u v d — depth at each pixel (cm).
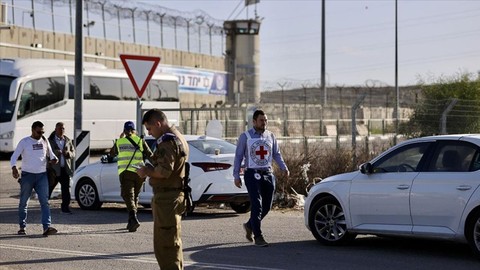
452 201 1672
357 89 9450
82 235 2147
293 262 1694
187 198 1356
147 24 9231
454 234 1670
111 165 2714
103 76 5978
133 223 2216
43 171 2159
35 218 2538
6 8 7050
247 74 11075
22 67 5362
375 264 1661
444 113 3481
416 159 1781
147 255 1811
